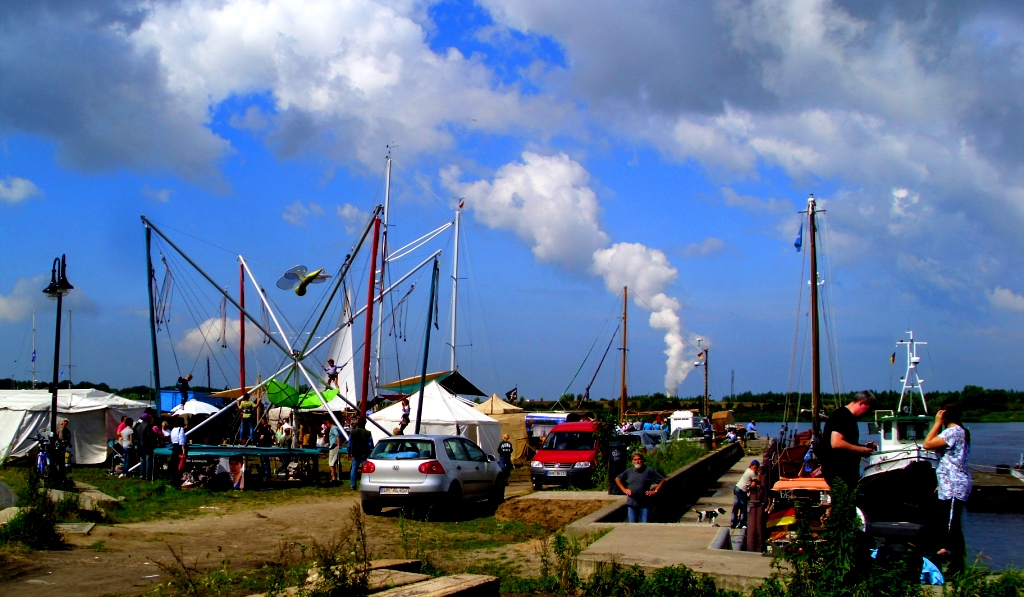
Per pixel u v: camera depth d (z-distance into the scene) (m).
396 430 30.36
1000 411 95.44
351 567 7.95
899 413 24.70
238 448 22.89
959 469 8.96
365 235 27.17
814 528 8.39
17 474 23.02
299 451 23.52
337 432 25.00
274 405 29.86
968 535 26.95
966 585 7.46
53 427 19.58
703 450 36.75
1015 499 34.41
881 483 10.59
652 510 16.81
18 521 11.47
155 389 24.88
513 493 23.22
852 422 8.83
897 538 8.85
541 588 9.40
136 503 18.08
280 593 7.92
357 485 22.78
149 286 25.11
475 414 32.56
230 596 8.66
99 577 9.69
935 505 9.06
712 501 26.50
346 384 35.91
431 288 28.75
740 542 13.80
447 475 17.16
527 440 38.31
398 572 8.72
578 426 26.22
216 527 15.04
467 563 11.19
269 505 18.86
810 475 26.62
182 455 21.50
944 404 9.32
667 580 8.62
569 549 9.95
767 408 133.25
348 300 33.06
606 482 22.55
